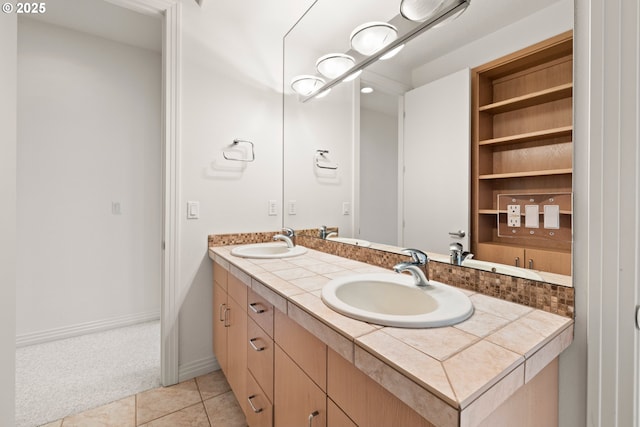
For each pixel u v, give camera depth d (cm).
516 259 97
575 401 84
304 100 201
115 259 262
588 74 82
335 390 80
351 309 83
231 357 161
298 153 207
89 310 252
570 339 82
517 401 69
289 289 108
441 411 50
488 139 104
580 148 84
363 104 157
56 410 158
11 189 115
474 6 107
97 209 253
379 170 148
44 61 230
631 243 75
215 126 194
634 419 76
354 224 165
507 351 64
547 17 89
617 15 76
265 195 215
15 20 116
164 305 180
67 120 239
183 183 184
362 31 153
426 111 125
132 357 214
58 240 238
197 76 187
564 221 87
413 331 74
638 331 76
